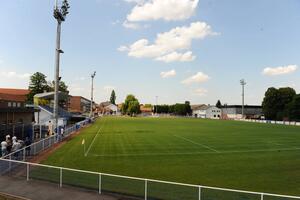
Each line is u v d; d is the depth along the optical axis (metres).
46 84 111.06
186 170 24.06
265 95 134.75
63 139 43.34
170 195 15.88
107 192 16.34
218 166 25.67
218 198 15.88
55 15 41.09
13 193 16.36
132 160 28.22
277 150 35.25
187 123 94.56
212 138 48.06
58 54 42.22
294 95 125.38
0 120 36.44
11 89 112.69
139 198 15.48
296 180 20.94
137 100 181.25
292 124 98.81
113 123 88.12
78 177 17.61
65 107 109.88
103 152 32.53
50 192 16.39
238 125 86.81
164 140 44.44
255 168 24.88
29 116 46.16
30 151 28.38
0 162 19.64
